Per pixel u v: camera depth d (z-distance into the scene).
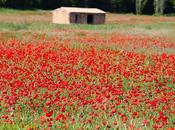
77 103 16.52
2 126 13.46
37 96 17.23
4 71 23.11
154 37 50.34
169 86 21.78
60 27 64.81
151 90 19.84
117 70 24.00
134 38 47.97
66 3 136.50
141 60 28.91
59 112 15.39
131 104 16.75
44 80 20.30
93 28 66.38
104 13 81.25
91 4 138.25
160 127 13.59
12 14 106.50
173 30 66.50
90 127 13.97
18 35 46.84
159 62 28.25
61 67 24.30
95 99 17.67
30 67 24.16
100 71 23.36
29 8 130.62
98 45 39.53
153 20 104.38
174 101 17.81
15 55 28.58
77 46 37.91
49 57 28.25
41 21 83.62
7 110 15.52
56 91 18.80
